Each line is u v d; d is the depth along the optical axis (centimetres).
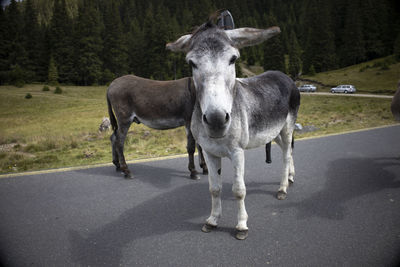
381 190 394
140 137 970
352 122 1186
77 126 1639
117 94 496
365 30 7856
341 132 881
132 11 12875
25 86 6022
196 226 312
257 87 315
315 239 274
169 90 482
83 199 399
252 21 12481
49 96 4722
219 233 294
